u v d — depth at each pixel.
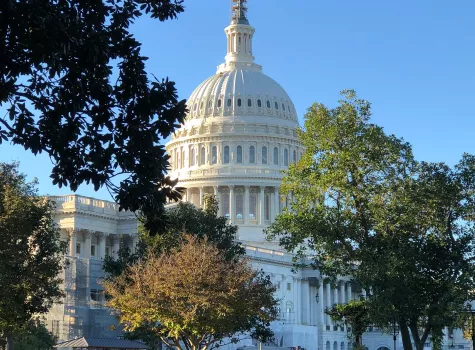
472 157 87.00
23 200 79.12
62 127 36.28
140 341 104.62
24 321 81.88
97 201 189.25
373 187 81.50
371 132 81.12
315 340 193.62
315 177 81.50
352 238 83.31
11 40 33.38
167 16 37.97
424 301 83.19
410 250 80.62
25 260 80.38
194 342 76.12
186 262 73.81
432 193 83.38
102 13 36.22
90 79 36.19
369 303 80.19
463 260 85.88
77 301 140.38
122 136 36.94
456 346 175.50
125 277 88.56
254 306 77.25
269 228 86.19
